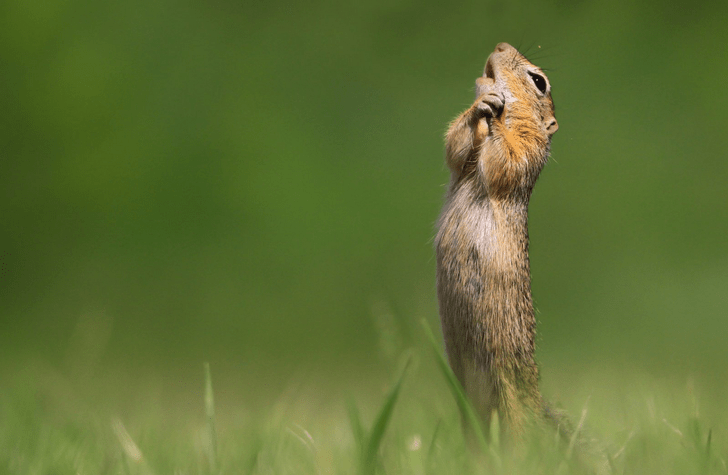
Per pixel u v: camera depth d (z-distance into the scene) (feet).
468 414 18.16
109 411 18.70
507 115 18.43
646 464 18.24
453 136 18.42
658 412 18.54
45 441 18.40
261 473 18.21
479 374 18.30
